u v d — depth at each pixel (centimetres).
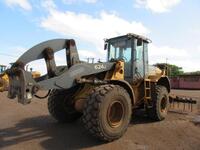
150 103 806
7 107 1046
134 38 773
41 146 543
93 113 542
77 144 559
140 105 809
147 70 838
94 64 621
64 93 718
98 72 627
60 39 588
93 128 545
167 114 938
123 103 597
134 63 767
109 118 566
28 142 569
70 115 740
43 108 1038
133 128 712
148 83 796
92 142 573
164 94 834
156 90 818
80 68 590
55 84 547
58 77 552
